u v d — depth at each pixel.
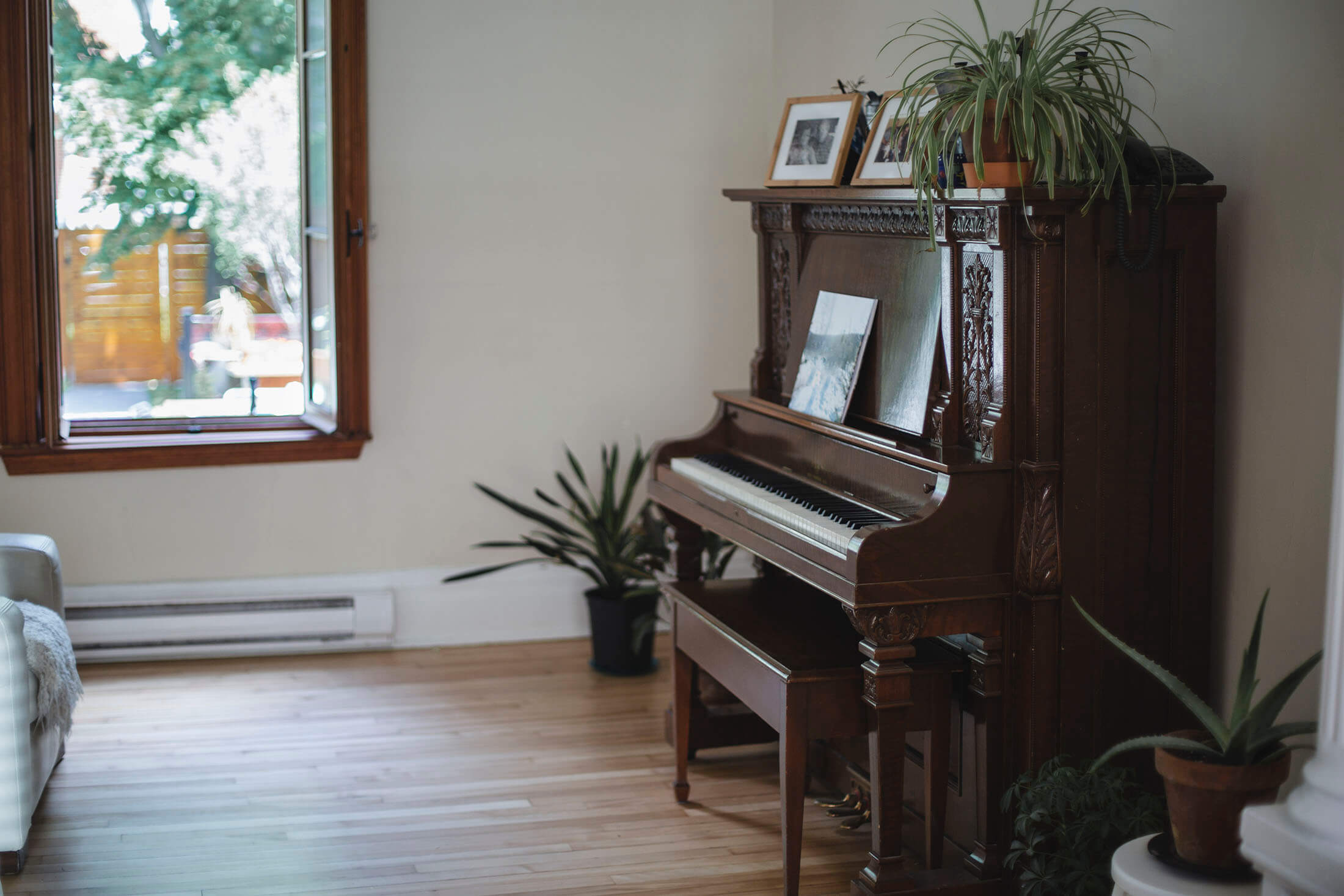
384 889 2.75
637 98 4.61
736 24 4.66
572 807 3.21
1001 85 2.38
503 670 4.32
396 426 4.54
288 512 4.48
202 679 4.18
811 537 2.62
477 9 4.43
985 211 2.42
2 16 4.01
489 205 4.53
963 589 2.47
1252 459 2.48
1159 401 2.47
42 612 3.23
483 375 4.59
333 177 4.30
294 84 4.51
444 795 3.27
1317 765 1.73
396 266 4.47
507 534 4.66
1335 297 2.27
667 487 3.41
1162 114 2.69
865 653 2.51
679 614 3.20
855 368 2.89
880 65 3.83
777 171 3.34
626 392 4.73
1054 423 2.44
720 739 3.47
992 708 2.55
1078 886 2.29
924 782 2.84
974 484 2.45
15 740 2.73
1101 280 2.41
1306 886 1.68
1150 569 2.51
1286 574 2.40
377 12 4.34
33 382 4.20
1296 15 2.34
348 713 3.87
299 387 4.66
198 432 4.48
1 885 2.73
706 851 2.96
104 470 4.30
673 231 4.70
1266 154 2.42
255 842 2.97
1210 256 2.44
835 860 2.92
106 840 2.97
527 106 4.52
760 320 3.47
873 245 2.96
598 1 4.54
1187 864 1.97
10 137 4.08
